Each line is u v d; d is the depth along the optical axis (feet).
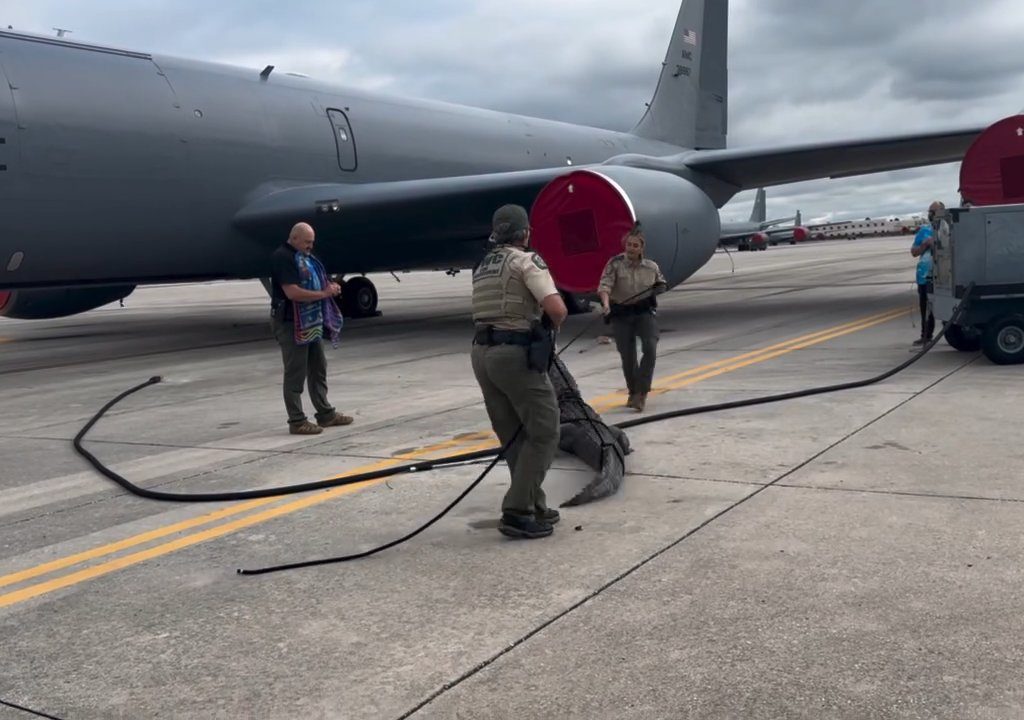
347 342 44.55
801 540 13.10
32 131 34.19
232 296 109.29
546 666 9.75
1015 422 19.79
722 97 73.67
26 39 35.68
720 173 48.44
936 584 11.30
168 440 22.74
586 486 15.79
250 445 21.67
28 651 10.77
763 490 15.69
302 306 22.18
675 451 18.80
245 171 41.88
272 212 41.91
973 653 9.52
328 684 9.61
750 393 25.05
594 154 63.52
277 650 10.48
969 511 14.01
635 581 11.94
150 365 38.50
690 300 62.13
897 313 46.06
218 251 41.98
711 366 30.60
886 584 11.38
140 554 14.10
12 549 14.64
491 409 14.55
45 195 34.91
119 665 10.28
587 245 36.24
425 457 19.42
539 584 12.05
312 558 13.55
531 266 13.57
